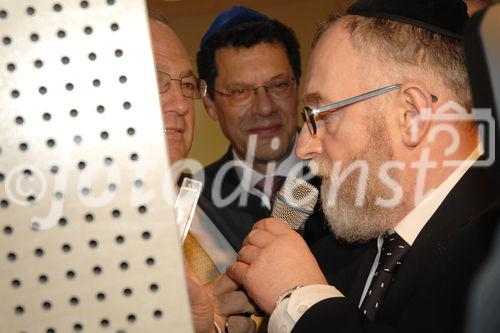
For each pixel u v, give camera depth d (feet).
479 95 1.74
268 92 6.70
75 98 1.85
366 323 3.21
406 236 3.73
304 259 3.64
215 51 6.82
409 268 3.48
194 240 5.59
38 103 1.84
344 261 4.50
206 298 3.14
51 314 1.86
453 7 3.72
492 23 1.67
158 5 7.74
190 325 1.87
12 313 1.85
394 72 3.69
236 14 6.81
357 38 3.81
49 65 1.84
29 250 1.85
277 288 3.54
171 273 1.87
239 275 3.78
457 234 3.05
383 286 3.63
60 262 1.85
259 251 3.76
